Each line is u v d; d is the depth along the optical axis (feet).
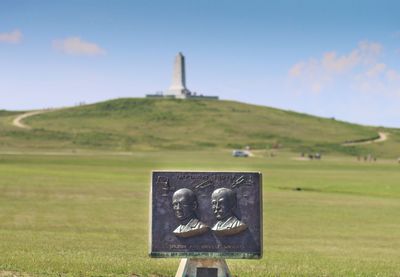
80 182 212.64
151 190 53.06
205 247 53.01
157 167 310.86
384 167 367.25
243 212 53.11
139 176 247.50
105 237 98.07
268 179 252.42
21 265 59.82
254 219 53.06
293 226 123.24
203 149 589.73
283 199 176.45
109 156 422.82
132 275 57.98
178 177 53.16
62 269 58.18
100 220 125.49
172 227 53.01
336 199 180.45
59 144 568.82
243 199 53.16
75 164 322.96
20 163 318.86
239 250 53.06
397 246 98.89
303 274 61.00
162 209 53.01
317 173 297.53
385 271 65.67
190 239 52.90
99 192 182.60
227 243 53.01
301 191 206.18
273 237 107.34
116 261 65.26
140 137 647.97
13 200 159.22
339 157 547.08
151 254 52.75
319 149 618.85
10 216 129.18
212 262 53.72
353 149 631.97
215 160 400.26
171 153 502.79
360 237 109.81
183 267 53.83
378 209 157.28
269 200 172.86
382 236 111.75
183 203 52.60
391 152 627.05
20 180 213.25
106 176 242.78
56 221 122.52
